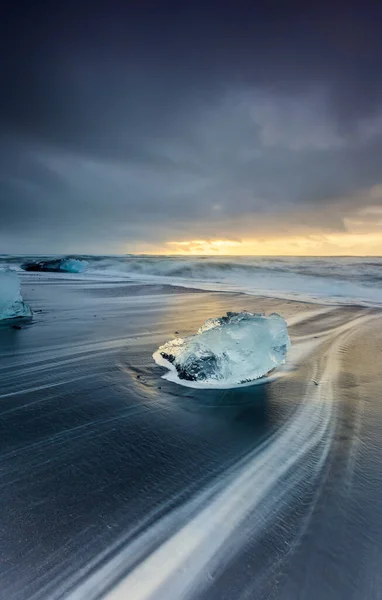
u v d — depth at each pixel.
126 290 16.83
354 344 7.16
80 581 1.86
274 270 29.86
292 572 1.94
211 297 14.61
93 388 4.68
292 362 5.90
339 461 3.05
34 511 2.38
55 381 4.93
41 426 3.63
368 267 31.25
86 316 9.98
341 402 4.34
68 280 21.53
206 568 1.96
